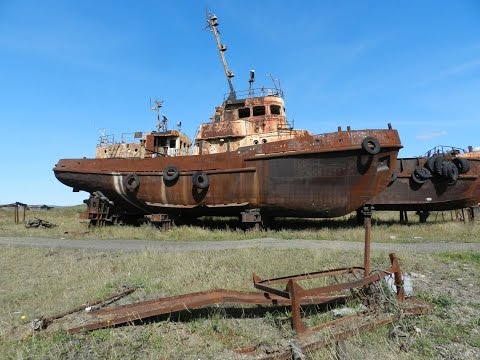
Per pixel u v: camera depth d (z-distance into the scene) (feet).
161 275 28.81
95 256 38.19
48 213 115.34
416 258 30.55
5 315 22.76
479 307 21.12
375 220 71.15
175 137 70.85
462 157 65.36
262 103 63.10
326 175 51.57
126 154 72.28
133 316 19.30
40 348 17.46
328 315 20.81
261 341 18.03
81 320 20.53
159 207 61.41
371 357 16.65
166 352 17.10
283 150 53.16
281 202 54.49
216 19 77.25
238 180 55.16
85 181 64.34
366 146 48.91
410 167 64.49
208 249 39.52
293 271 28.30
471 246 39.19
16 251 41.88
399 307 20.30
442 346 17.42
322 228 57.52
